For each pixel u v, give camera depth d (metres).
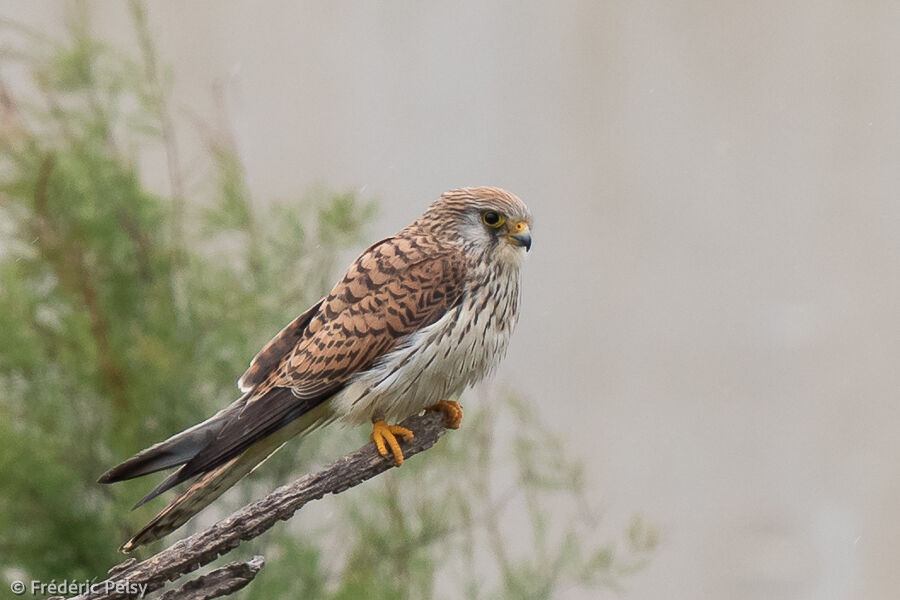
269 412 6.03
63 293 8.88
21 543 8.56
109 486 8.73
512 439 9.97
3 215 9.05
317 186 11.41
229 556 9.11
